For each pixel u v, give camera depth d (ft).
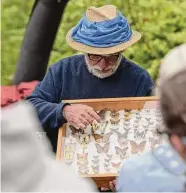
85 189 5.90
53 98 11.78
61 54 21.84
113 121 11.12
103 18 11.25
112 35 11.15
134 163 6.71
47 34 16.16
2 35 26.16
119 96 11.73
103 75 11.53
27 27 16.49
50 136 11.43
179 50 6.25
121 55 11.66
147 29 21.21
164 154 6.61
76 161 10.32
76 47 11.25
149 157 6.70
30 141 5.67
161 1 21.70
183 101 5.88
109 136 10.85
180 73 6.01
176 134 5.98
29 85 14.65
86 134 10.96
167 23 21.27
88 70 11.69
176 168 6.48
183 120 5.90
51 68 11.98
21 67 16.52
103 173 9.91
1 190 5.52
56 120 10.99
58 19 16.14
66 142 10.82
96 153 10.50
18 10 27.53
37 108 11.31
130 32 11.48
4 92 14.34
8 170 5.57
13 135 5.60
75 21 22.27
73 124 10.84
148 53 20.72
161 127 6.20
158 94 6.30
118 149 10.55
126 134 10.85
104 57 11.26
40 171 5.74
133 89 11.73
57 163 6.02
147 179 6.53
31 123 5.75
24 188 5.62
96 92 11.69
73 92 11.75
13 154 5.58
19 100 13.98
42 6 15.92
